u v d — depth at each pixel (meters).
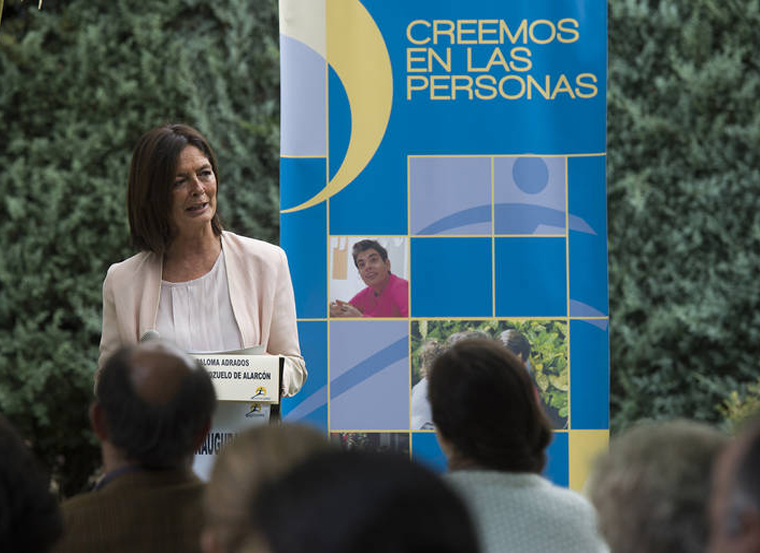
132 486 4.42
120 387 4.49
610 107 13.25
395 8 9.06
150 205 7.89
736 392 11.99
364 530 1.88
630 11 13.15
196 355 7.17
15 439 3.36
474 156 9.09
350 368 9.12
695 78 13.02
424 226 9.11
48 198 13.53
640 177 13.12
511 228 9.09
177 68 13.53
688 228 13.14
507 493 4.66
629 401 13.24
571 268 9.09
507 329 9.11
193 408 4.54
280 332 8.20
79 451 13.95
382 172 9.11
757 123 12.96
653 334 13.20
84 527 4.34
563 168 9.09
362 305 9.12
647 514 3.41
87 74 13.53
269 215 13.62
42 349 13.49
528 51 9.06
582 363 9.08
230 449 3.36
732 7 12.93
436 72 9.08
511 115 9.09
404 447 9.12
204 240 8.14
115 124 13.61
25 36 13.59
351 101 9.09
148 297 7.99
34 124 13.62
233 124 13.56
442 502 1.94
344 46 9.08
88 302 13.59
